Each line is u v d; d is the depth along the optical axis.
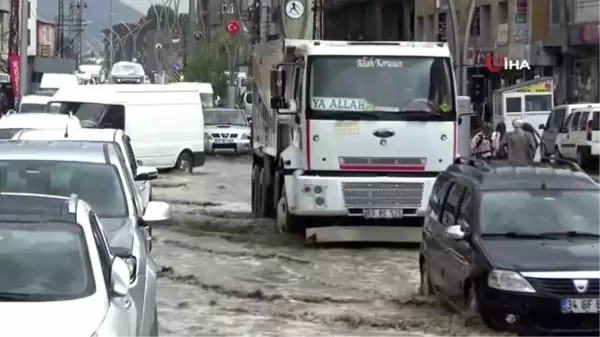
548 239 20.80
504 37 108.06
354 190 33.34
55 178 19.86
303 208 33.44
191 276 28.19
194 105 67.56
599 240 20.80
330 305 24.23
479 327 19.86
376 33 143.12
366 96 33.59
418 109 33.72
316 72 33.44
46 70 147.12
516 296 19.06
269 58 40.62
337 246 34.72
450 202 23.39
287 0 62.62
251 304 24.52
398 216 33.56
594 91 98.25
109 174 20.08
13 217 13.60
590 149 70.25
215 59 140.75
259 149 43.06
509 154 44.78
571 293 18.98
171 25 176.25
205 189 58.66
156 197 53.50
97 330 11.43
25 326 11.16
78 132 23.77
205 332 21.20
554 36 101.69
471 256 20.52
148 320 15.44
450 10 71.12
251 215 44.16
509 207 21.50
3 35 138.00
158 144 65.50
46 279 12.55
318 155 33.44
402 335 20.69
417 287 26.75
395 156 33.66
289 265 30.61
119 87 63.78
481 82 45.06
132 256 15.38
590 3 97.56
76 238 13.27
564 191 22.02
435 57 33.94
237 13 125.88
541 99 86.31
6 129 32.94
